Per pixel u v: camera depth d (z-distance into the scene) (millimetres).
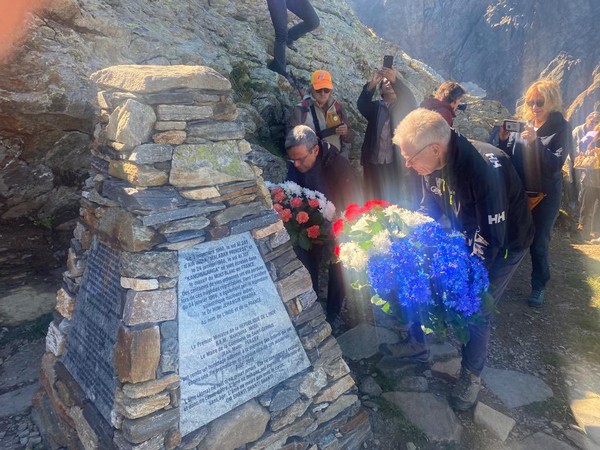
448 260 2273
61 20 3740
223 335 2092
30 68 3195
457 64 61438
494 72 59438
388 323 3623
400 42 62594
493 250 2434
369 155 4574
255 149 4758
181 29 5426
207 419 2016
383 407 2785
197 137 2055
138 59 4312
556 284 4746
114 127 1998
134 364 1842
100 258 2207
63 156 3795
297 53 6957
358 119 6848
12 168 3619
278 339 2287
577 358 3457
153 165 1949
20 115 3266
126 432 1862
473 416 2762
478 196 2352
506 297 4422
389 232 2381
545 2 58750
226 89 2117
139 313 1884
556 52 57156
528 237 2666
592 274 5039
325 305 3900
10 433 2525
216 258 2123
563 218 7164
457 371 3105
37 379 2928
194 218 2049
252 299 2221
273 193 3131
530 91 3623
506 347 3564
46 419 2488
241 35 6395
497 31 60125
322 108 4578
